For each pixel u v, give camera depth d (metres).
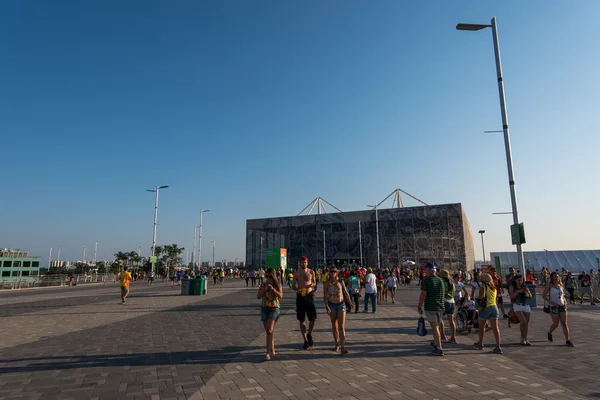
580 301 20.38
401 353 8.02
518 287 9.35
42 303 20.09
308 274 8.71
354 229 94.88
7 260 89.94
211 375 6.32
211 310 16.44
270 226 105.44
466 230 98.44
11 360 7.36
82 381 5.99
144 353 7.95
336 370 6.64
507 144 14.27
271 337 7.54
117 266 92.25
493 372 6.51
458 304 12.21
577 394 5.32
